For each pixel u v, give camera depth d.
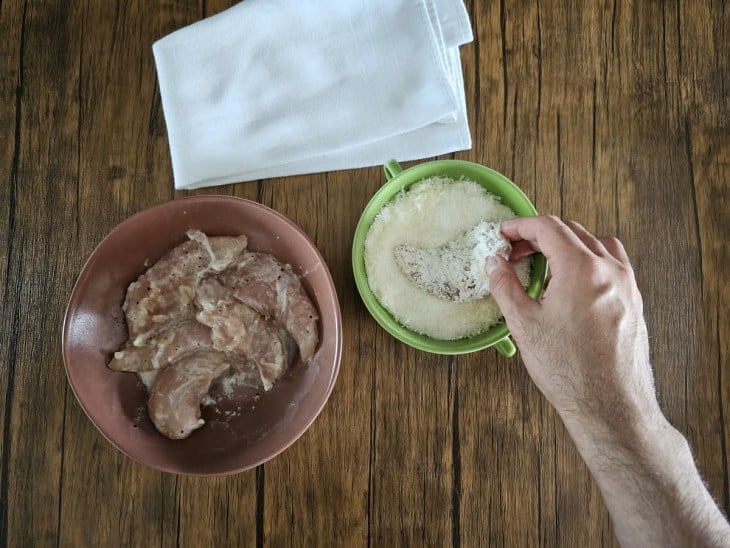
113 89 0.95
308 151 0.93
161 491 0.92
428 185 0.91
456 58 0.95
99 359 0.85
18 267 0.93
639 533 0.73
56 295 0.93
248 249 0.91
